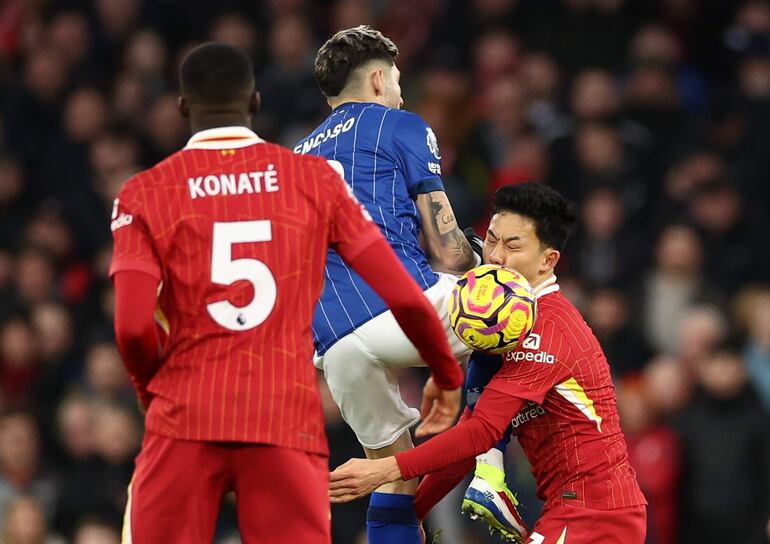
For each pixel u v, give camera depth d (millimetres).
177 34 47125
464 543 29109
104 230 42531
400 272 15391
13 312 38312
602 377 17750
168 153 43688
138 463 15352
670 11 43219
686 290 35406
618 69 41938
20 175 44375
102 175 43344
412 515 18672
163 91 45406
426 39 44062
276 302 15055
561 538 17531
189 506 15016
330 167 15617
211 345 14953
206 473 14969
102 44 46906
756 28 42781
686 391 31500
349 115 18422
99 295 40750
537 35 42719
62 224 42656
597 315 34469
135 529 15148
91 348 37875
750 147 38719
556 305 17797
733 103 39781
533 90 40406
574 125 39125
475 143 38750
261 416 14875
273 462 14938
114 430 34094
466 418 18391
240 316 14969
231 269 15016
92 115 44438
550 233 17781
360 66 18578
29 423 35000
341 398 18406
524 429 17922
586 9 42438
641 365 34156
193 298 14977
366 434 18609
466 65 43250
